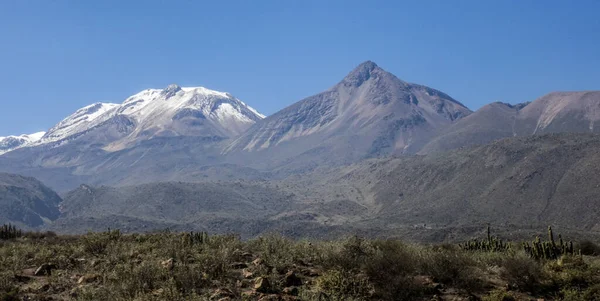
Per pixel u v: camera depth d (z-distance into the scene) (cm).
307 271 1727
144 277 1529
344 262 1762
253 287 1521
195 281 1507
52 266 1830
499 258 1941
